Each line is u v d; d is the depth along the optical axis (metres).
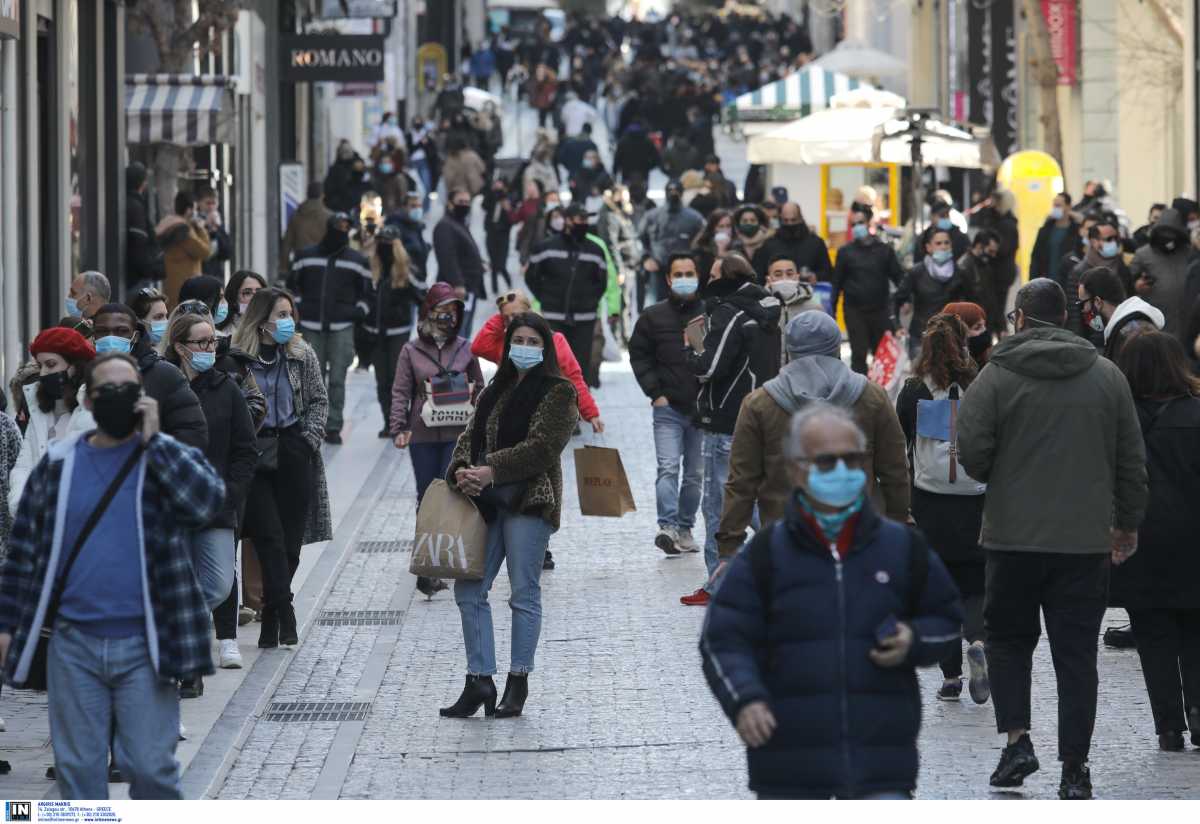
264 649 34.69
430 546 29.52
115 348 28.17
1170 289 47.53
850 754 17.83
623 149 122.81
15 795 25.66
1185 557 27.16
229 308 37.47
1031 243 84.31
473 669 30.25
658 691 31.61
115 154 61.88
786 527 18.17
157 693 20.98
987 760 27.17
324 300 57.16
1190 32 80.06
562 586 40.19
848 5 164.75
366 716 30.53
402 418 39.22
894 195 86.62
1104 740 28.22
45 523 21.00
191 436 28.34
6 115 49.41
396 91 172.12
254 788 26.70
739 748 28.17
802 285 38.94
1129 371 27.52
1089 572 25.11
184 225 62.03
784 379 27.61
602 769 27.25
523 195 117.88
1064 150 112.50
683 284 42.22
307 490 34.78
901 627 17.89
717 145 162.38
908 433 30.70
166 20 68.12
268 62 104.81
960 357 30.30
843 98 85.94
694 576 40.88
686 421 42.66
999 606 25.62
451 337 39.38
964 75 141.12
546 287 57.50
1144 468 25.52
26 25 51.50
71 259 56.78
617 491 35.66
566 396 29.66
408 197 71.12
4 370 49.31
